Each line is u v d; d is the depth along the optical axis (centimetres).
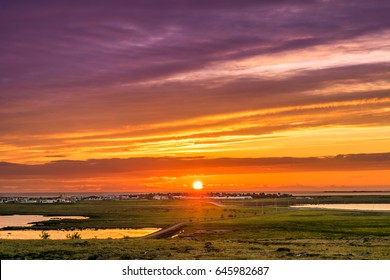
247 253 4453
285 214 15512
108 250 4600
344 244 5738
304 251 4691
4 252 4397
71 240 5916
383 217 13375
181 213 19712
